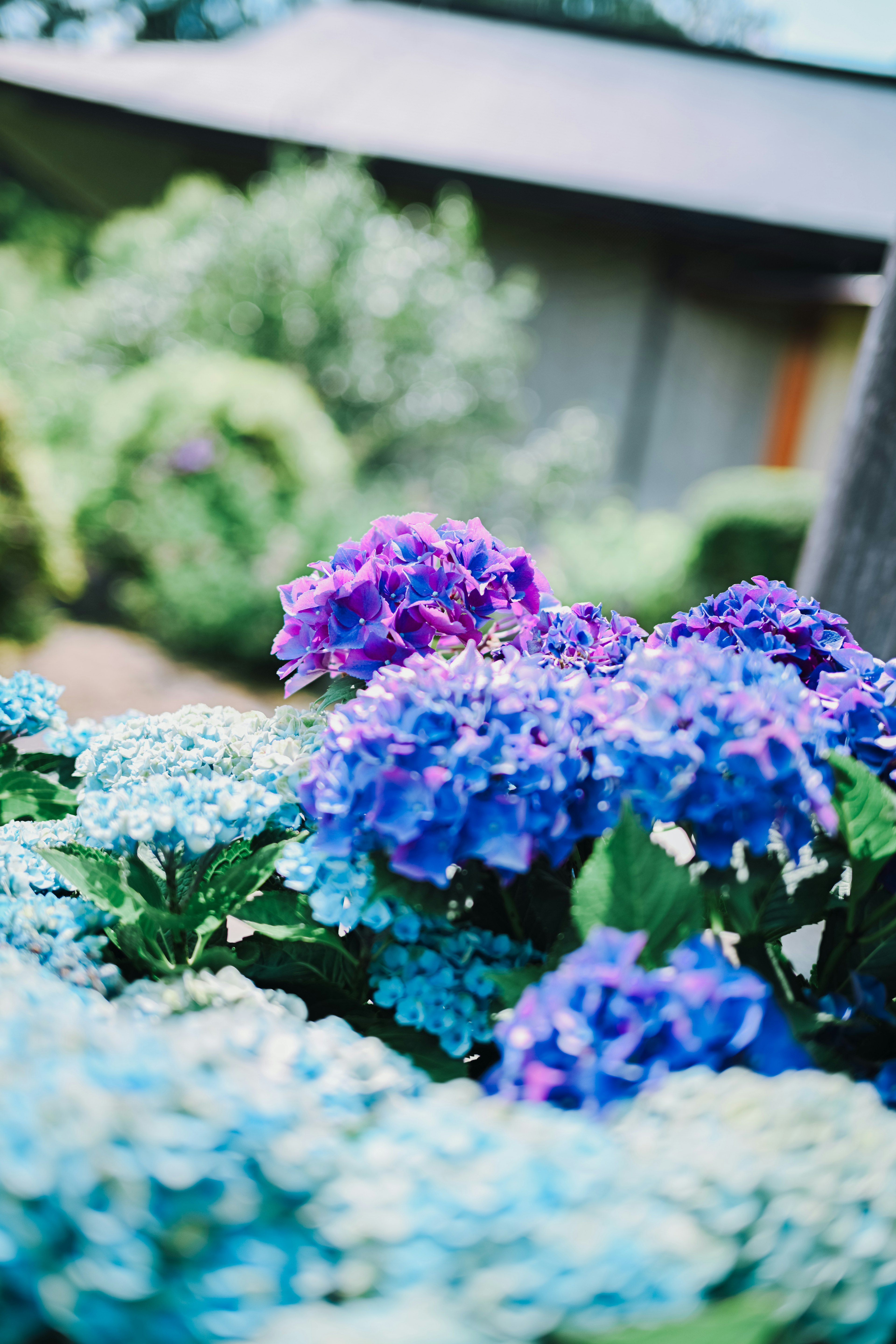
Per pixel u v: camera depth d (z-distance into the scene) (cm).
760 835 84
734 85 798
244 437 390
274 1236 69
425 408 470
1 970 83
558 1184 70
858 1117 75
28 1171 69
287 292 459
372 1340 66
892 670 95
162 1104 70
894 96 837
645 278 555
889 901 93
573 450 506
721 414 573
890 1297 72
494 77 723
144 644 382
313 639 101
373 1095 78
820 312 558
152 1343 69
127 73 626
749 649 100
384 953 94
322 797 88
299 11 870
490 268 552
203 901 94
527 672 90
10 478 302
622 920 85
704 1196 70
